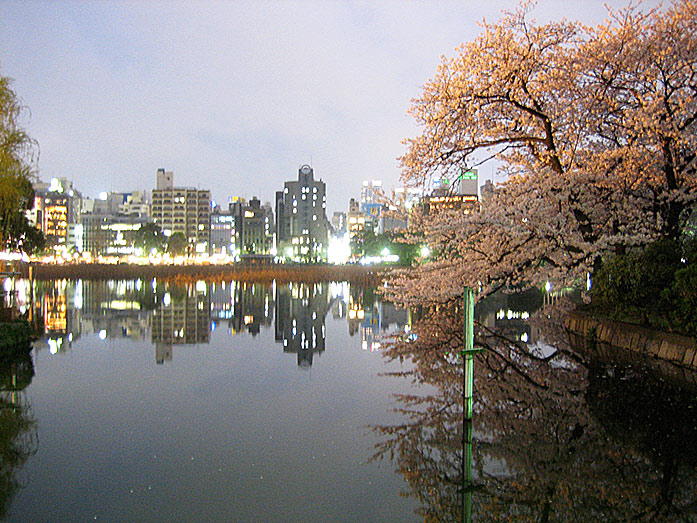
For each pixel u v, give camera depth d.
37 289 42.66
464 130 15.74
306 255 139.00
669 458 6.61
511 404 8.91
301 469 6.19
